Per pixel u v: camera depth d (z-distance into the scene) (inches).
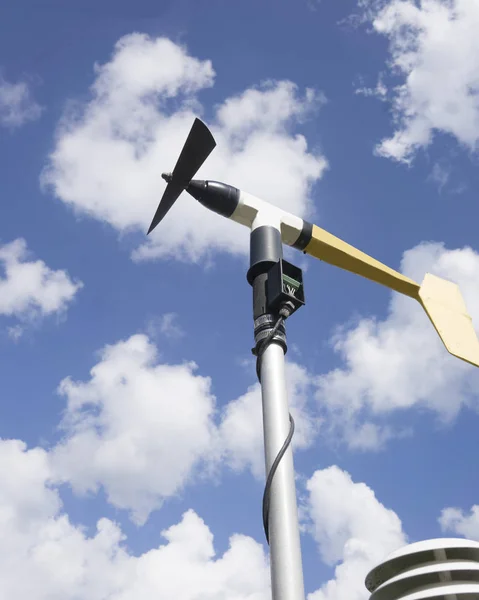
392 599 32.6
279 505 37.0
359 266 51.3
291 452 38.8
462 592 30.9
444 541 32.9
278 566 35.5
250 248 47.1
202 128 46.6
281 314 42.4
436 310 51.6
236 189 48.8
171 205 49.5
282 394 40.3
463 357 49.7
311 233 50.0
